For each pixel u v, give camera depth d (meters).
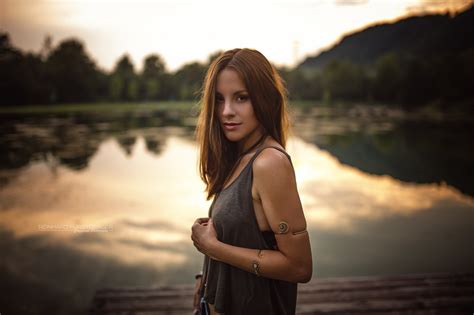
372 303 3.10
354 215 6.88
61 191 9.03
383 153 15.81
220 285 0.93
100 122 34.44
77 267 4.55
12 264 4.62
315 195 8.51
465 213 7.04
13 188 9.41
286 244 0.81
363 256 4.87
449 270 4.41
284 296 0.94
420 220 6.57
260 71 0.90
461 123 29.80
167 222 6.50
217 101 0.94
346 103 66.81
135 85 77.44
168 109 62.97
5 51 57.44
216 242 0.88
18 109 56.78
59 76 66.38
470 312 2.92
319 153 15.69
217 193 1.01
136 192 8.84
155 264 4.63
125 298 3.34
